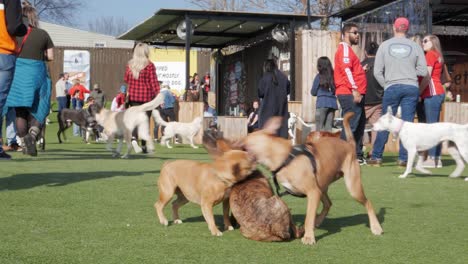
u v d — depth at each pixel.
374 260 3.84
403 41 9.47
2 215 4.97
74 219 4.90
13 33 6.62
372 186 7.40
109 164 9.27
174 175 4.75
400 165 9.91
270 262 3.75
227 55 24.52
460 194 6.75
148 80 11.73
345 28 10.00
